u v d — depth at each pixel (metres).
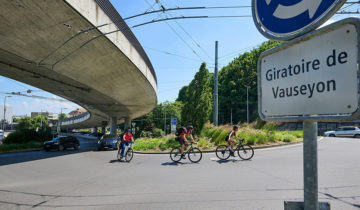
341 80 1.01
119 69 18.81
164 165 9.38
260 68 1.55
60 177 7.84
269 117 1.45
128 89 26.42
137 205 4.47
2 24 10.36
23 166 10.94
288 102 1.31
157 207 4.32
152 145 17.16
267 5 1.47
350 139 18.80
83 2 10.48
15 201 5.00
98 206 4.50
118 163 10.71
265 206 4.12
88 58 15.29
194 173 7.41
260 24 1.53
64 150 22.19
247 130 16.38
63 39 12.27
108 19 13.09
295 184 5.57
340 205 4.06
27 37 11.72
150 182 6.43
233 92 47.72
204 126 18.20
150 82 25.78
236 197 4.70
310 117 1.16
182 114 19.47
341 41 1.02
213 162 9.44
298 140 17.70
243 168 7.86
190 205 4.35
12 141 27.81
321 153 10.47
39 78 20.05
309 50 1.19
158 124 67.44
